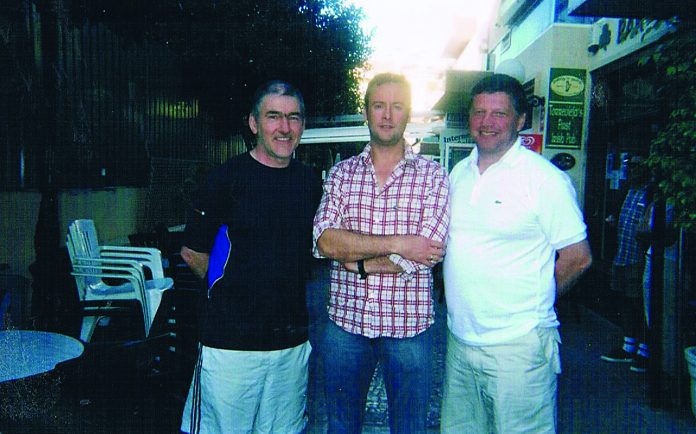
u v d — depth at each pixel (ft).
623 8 13.38
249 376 8.22
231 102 31.45
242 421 8.40
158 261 17.37
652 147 12.17
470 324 8.09
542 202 7.68
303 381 8.97
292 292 8.41
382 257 7.89
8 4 14.55
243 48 26.73
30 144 15.78
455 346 8.47
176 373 10.81
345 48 31.89
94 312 14.65
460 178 8.48
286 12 27.07
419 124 31.76
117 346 10.50
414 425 8.27
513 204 7.76
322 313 20.58
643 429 11.87
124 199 22.54
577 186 24.64
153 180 25.26
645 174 13.00
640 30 18.12
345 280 8.34
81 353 8.50
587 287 22.48
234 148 41.96
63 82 16.98
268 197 8.19
